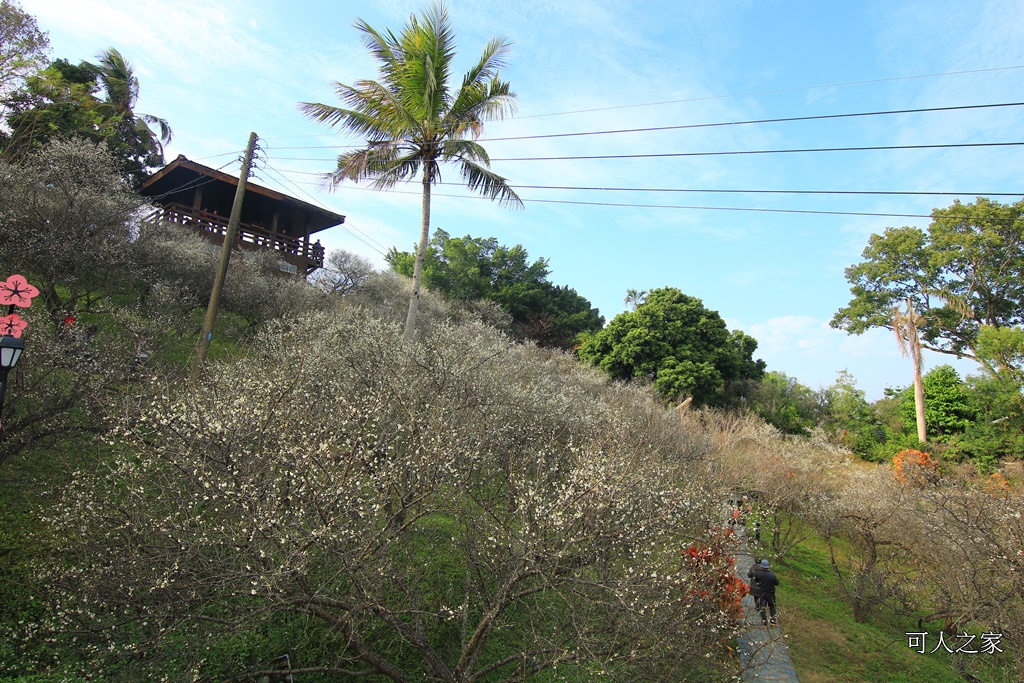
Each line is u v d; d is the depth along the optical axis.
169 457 5.48
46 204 11.43
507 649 6.71
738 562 11.83
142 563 5.18
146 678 4.98
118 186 14.23
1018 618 7.77
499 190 13.75
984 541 8.54
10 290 6.16
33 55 13.41
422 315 21.50
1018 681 7.71
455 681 5.45
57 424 7.31
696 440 15.57
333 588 5.44
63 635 5.40
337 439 6.26
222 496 5.09
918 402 25.59
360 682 6.00
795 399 34.66
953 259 28.12
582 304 37.34
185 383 8.27
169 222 16.78
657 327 27.88
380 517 6.34
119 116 22.22
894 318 28.72
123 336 10.84
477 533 6.70
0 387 6.09
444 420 7.64
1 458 6.76
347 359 9.78
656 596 5.87
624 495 5.94
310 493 5.25
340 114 13.66
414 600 5.93
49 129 16.66
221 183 19.91
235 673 5.34
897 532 11.30
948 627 9.95
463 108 14.04
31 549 6.30
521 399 10.86
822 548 14.66
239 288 15.85
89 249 11.73
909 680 8.41
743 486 12.84
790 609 10.20
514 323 32.91
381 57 13.89
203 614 5.39
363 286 23.03
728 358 29.02
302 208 21.72
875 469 18.97
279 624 6.32
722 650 7.43
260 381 7.22
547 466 7.82
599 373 25.33
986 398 23.78
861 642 9.41
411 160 14.24
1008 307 27.98
